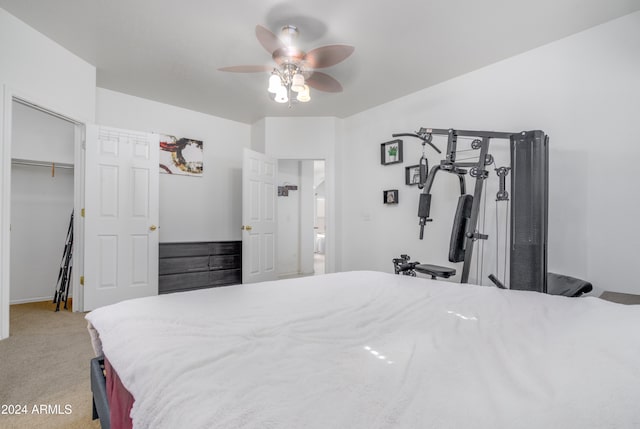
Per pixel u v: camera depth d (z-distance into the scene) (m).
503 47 2.81
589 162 2.52
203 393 0.67
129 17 2.44
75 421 1.54
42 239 3.93
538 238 2.16
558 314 1.24
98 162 3.36
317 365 0.82
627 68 2.37
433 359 0.85
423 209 2.63
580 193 2.55
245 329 1.07
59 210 4.03
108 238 3.43
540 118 2.78
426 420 0.57
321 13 2.36
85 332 2.72
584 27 2.52
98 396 1.19
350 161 4.60
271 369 0.79
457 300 1.51
